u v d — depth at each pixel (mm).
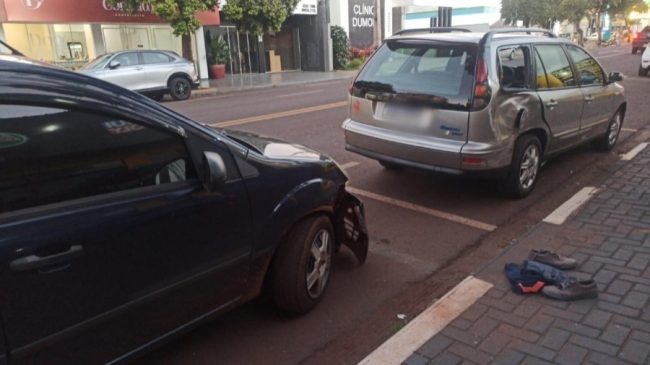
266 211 3047
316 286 3555
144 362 3002
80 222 2201
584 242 4398
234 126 10242
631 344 3006
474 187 6109
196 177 2705
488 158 4910
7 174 2055
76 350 2260
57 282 2133
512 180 5434
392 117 5391
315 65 29016
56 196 2193
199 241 2701
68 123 2246
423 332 3219
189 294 2719
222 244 2824
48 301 2115
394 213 5355
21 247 2004
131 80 15492
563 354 2941
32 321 2074
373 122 5582
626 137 8539
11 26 18359
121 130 2426
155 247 2496
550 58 5859
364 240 3984
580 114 6316
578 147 7270
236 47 26641
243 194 2906
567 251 4242
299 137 9070
